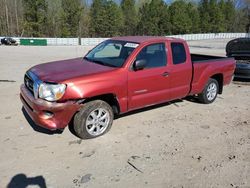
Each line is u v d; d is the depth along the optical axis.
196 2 88.75
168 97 5.96
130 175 3.84
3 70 12.30
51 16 66.00
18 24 67.12
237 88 9.30
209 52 28.34
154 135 5.11
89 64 5.33
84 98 4.59
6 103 6.72
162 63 5.68
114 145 4.68
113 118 5.47
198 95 7.02
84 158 4.24
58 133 5.06
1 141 4.70
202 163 4.19
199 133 5.27
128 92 5.14
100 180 3.71
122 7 75.50
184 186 3.63
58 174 3.82
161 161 4.21
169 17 72.31
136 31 75.12
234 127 5.63
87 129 4.79
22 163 4.06
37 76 4.75
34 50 29.86
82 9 65.75
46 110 4.40
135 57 5.20
